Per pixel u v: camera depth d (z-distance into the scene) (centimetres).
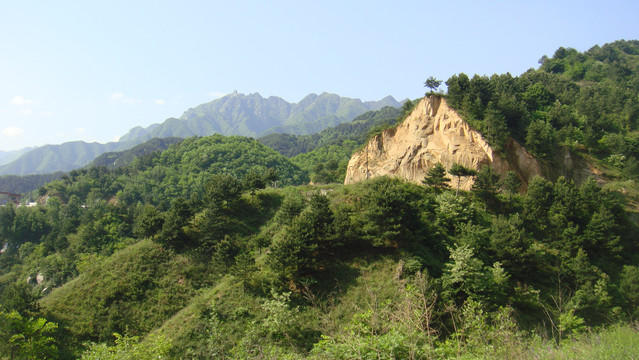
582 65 9538
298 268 2695
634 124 6281
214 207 4103
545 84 7700
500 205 4241
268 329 2389
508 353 1054
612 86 7838
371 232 2989
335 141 19550
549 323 2436
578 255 3206
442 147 5047
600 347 1053
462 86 5328
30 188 19575
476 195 4312
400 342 1018
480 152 4653
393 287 2467
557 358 1002
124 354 2055
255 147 14775
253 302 2702
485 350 1095
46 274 6019
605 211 3556
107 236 7000
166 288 3294
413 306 1214
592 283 2991
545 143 4738
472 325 1361
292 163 15088
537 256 3212
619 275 3172
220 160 13225
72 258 6331
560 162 4925
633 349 967
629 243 3669
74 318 2959
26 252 7975
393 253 2894
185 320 2691
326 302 2519
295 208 3934
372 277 2695
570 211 3700
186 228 4084
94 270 3475
